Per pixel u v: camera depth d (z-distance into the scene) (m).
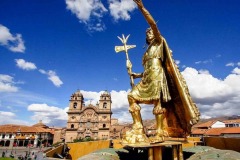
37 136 93.31
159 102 8.35
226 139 10.75
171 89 8.96
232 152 7.39
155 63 8.77
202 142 12.54
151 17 8.58
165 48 8.85
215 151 7.72
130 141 7.63
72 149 11.12
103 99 108.38
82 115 105.06
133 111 8.34
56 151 9.43
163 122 8.26
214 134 48.06
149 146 6.95
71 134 101.81
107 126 103.19
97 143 12.97
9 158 52.16
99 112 105.06
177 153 7.63
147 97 8.41
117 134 102.12
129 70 9.58
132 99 8.56
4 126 95.19
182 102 8.20
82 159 7.41
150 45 9.31
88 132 101.81
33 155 54.09
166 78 8.95
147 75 8.73
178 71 8.51
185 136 8.82
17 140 90.56
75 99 107.88
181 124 8.91
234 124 59.88
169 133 9.16
